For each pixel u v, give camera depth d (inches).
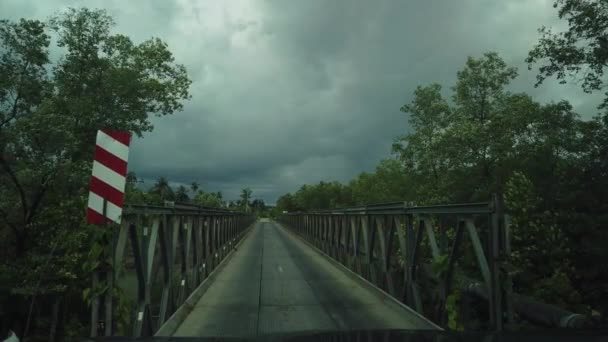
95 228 212.8
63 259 465.1
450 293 289.7
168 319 304.5
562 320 260.2
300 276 592.7
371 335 111.6
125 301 225.6
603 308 461.7
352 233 613.6
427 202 765.9
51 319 498.9
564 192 522.0
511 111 757.3
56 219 514.6
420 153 933.2
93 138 613.0
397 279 456.4
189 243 413.1
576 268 488.7
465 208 258.2
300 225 1724.9
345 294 449.4
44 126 516.4
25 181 531.2
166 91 757.3
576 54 531.5
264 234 2032.5
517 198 487.5
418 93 952.9
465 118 848.9
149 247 266.7
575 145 621.9
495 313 228.7
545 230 470.9
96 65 622.2
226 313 358.6
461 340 100.3
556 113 687.7
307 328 307.1
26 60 551.5
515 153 716.7
